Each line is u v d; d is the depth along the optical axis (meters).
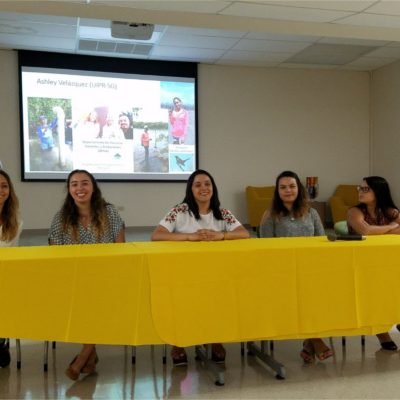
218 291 2.07
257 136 8.54
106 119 7.77
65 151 7.62
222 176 8.41
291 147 8.70
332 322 2.19
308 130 8.77
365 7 4.65
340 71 8.85
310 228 2.85
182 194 8.23
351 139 8.98
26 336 1.89
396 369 2.34
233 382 2.19
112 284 1.96
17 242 2.60
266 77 8.52
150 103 7.96
